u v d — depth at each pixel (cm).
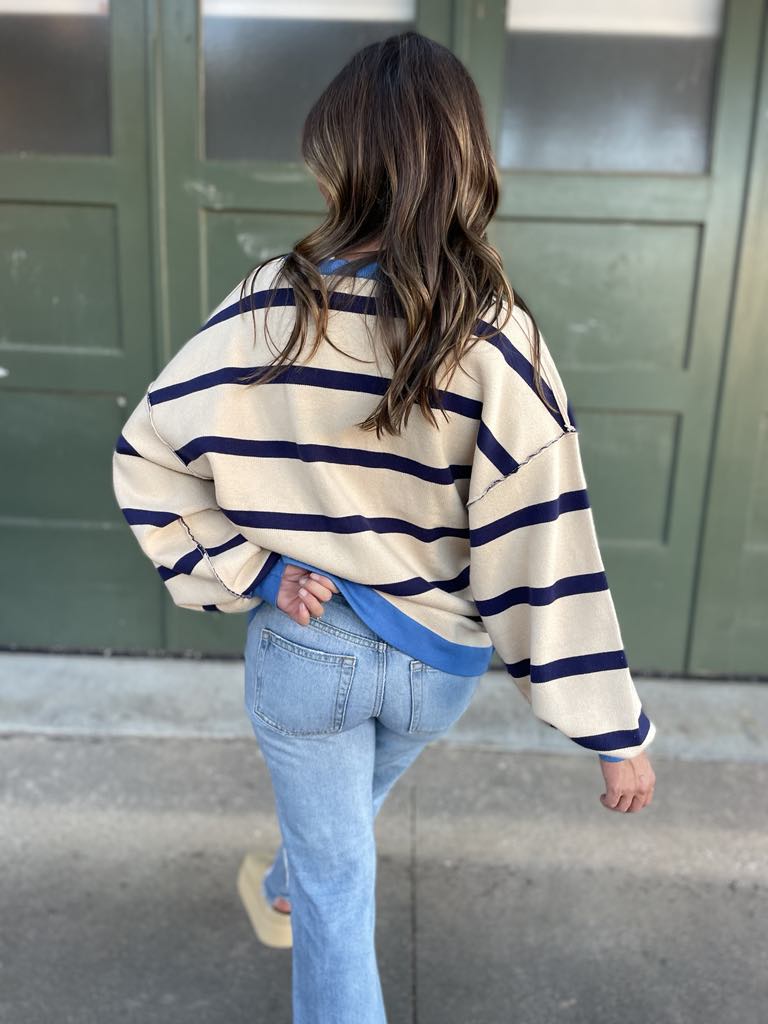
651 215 258
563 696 116
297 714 121
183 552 125
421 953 183
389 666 119
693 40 250
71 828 216
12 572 289
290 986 175
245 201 261
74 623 293
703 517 278
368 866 127
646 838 217
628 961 182
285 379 112
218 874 204
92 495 284
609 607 116
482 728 258
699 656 288
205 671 285
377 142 109
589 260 263
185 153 258
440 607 120
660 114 255
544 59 253
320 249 112
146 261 266
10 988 173
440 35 251
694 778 241
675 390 270
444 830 218
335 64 256
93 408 277
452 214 108
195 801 227
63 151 262
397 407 106
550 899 198
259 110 259
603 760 119
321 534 116
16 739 248
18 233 265
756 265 259
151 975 177
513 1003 172
